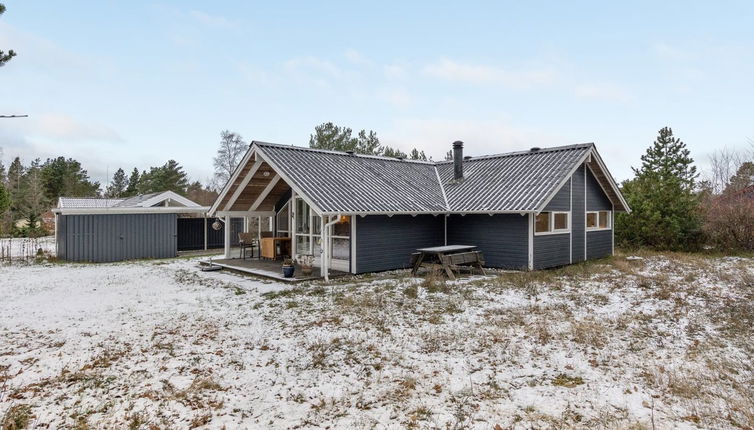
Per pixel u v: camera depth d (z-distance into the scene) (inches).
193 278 511.8
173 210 761.6
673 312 328.8
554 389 195.2
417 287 422.0
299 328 295.6
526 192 544.1
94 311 347.6
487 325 295.6
